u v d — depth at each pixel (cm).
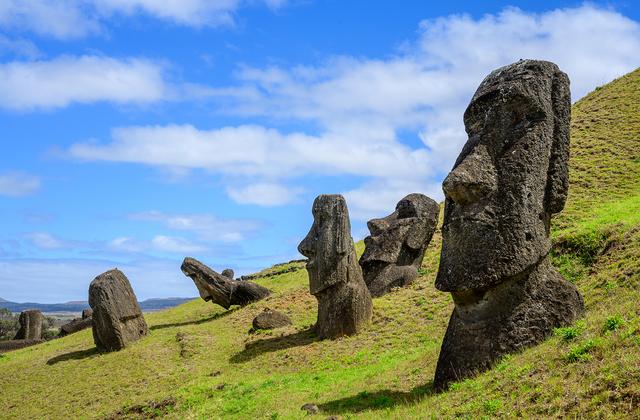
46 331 6234
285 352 2414
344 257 2505
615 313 1265
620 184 3281
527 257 1394
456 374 1391
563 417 960
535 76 1483
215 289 3606
